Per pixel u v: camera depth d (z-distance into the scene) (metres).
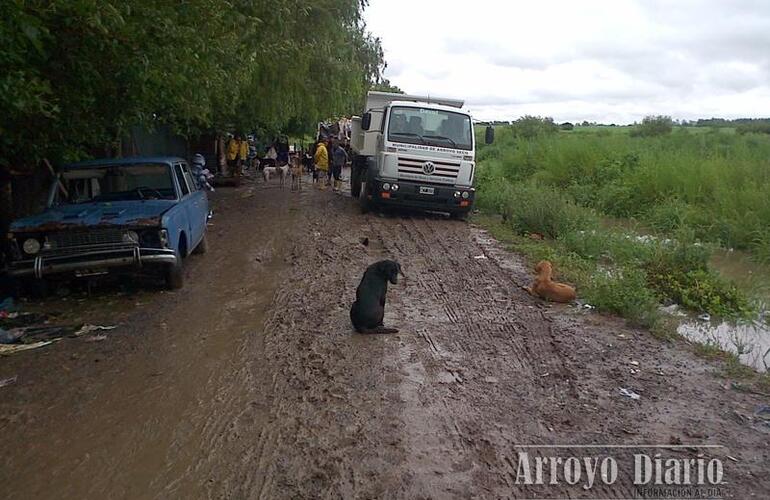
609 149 22.56
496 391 5.40
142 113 10.16
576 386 5.55
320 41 16.33
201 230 10.46
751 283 9.72
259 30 10.51
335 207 17.73
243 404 5.09
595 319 7.59
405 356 6.18
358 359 6.08
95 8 6.00
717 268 11.16
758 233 12.58
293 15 12.25
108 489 3.91
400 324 7.22
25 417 4.86
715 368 6.11
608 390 5.48
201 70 8.77
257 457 4.28
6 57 5.85
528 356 6.27
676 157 18.97
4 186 9.41
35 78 6.33
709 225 14.10
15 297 8.12
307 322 7.21
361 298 6.79
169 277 8.36
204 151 25.61
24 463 4.20
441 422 4.80
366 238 11.70
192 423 4.77
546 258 10.67
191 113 11.37
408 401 5.16
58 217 7.95
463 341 6.67
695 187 16.50
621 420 4.89
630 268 9.32
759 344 7.00
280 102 18.69
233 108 17.06
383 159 14.80
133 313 7.55
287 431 4.64
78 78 7.55
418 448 4.40
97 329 6.94
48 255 7.60
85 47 7.08
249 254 11.09
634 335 7.05
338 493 3.86
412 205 15.12
